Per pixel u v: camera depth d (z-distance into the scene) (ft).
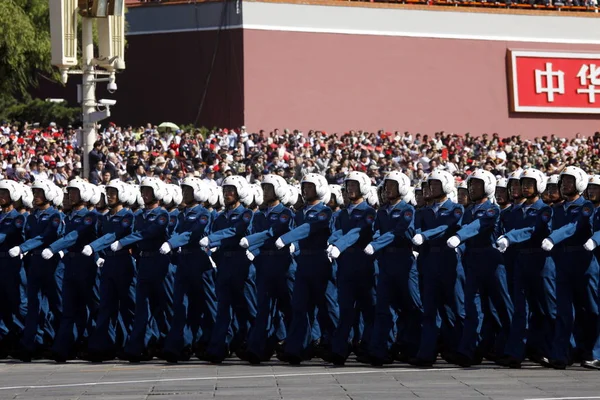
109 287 92.27
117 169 151.12
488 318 87.56
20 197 96.53
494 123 264.93
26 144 185.37
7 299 96.73
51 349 92.89
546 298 85.35
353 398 68.13
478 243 85.97
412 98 256.32
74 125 247.50
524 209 86.33
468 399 67.36
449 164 177.68
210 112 245.24
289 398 68.33
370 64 252.01
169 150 170.91
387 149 204.23
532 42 268.21
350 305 86.89
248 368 86.22
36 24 239.50
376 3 252.01
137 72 253.85
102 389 73.51
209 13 244.83
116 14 150.10
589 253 84.33
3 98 243.40
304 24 245.45
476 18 262.67
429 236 83.82
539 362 86.07
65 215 97.55
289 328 88.22
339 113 248.73
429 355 85.20
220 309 90.07
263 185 90.48
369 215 86.79
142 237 90.74
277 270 88.84
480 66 263.29
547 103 268.82
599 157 208.74
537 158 198.39
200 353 92.63
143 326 90.84
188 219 90.79
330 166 174.29
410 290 86.28
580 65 272.10
